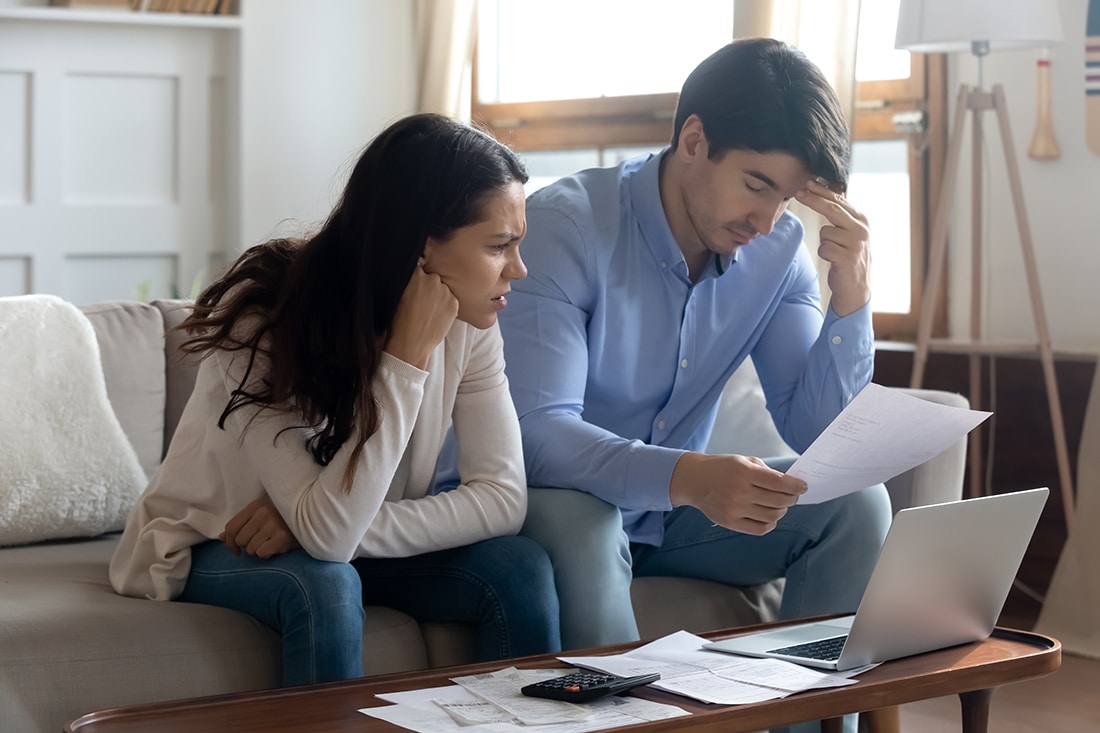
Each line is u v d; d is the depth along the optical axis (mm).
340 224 1823
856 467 1754
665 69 4664
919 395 2420
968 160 3990
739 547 2201
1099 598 3441
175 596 1914
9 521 2275
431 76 5121
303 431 1793
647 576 2312
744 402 2678
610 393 2264
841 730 1580
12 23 4621
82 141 4793
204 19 4859
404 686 1504
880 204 4223
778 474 1764
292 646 1718
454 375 1970
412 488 1980
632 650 1667
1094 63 3660
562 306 2145
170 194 4977
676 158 2229
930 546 1558
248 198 5023
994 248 3930
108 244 4840
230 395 1841
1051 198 3799
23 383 2346
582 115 4895
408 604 1973
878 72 4184
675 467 1888
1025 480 3666
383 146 1814
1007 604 3703
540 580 1854
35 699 1646
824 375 2291
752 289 2342
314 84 5160
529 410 2086
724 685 1471
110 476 2391
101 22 4754
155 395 2598
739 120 2061
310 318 1783
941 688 1535
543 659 1632
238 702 1429
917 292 4109
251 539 1815
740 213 2100
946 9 3316
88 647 1701
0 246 4684
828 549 2096
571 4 4973
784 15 3695
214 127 5043
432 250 1808
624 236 2246
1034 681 3133
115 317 2604
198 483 1922
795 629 1773
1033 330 3842
